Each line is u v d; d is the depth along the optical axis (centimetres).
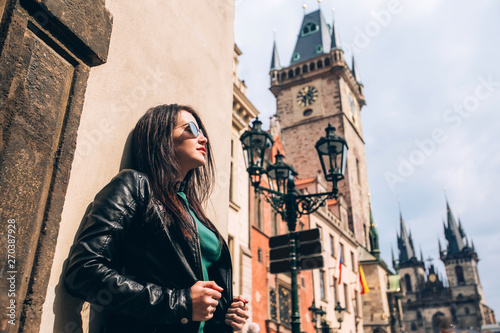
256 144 795
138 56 216
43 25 147
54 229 140
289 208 828
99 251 130
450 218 11106
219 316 173
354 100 5712
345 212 3806
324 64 5291
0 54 129
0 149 125
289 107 5275
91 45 167
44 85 145
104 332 148
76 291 129
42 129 141
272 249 812
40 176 138
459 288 10075
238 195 1664
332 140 767
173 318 130
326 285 2742
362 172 5209
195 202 201
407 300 10225
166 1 256
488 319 9631
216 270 185
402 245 11038
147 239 147
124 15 209
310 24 5969
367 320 3744
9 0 137
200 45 297
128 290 125
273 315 1839
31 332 126
